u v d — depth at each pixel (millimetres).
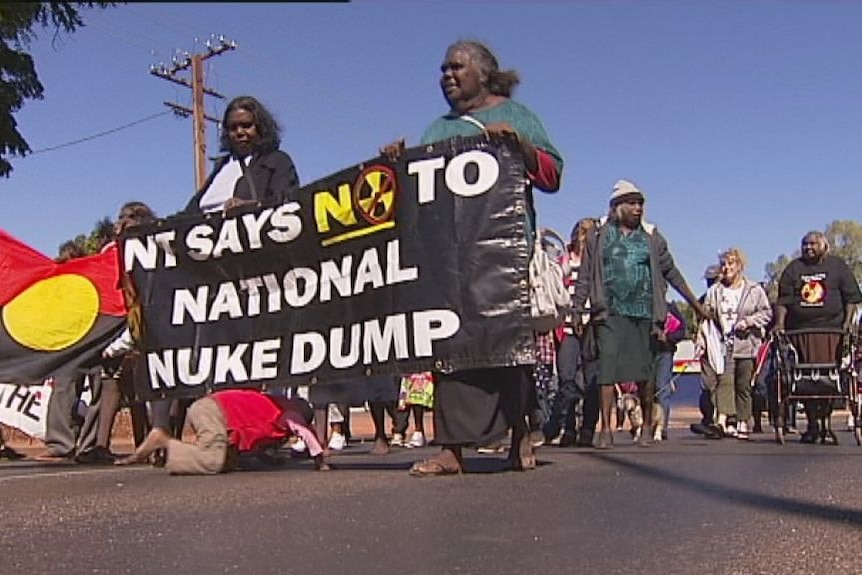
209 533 3713
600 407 8266
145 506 4406
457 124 5723
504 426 5543
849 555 3221
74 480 5562
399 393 9805
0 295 7215
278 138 6672
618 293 7891
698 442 9070
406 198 5762
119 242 6684
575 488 4824
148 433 7293
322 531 3723
